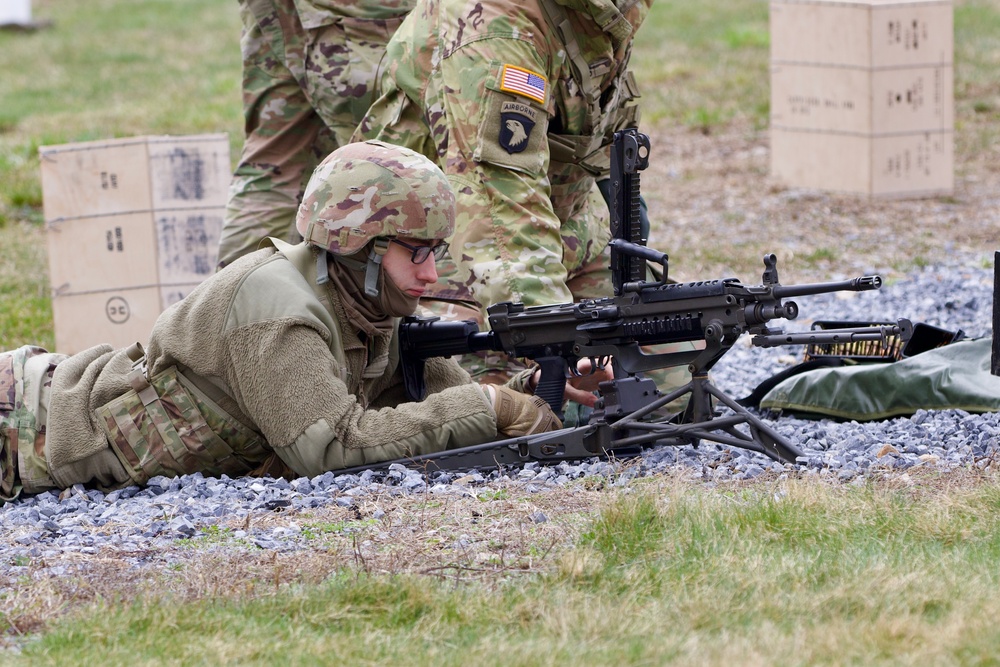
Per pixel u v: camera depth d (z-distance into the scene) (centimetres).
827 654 1231
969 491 1658
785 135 5291
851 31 4956
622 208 1866
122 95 7562
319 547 1583
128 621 1367
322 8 2758
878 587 1370
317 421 1816
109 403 1903
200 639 1324
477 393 1891
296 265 1869
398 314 1892
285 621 1370
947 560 1448
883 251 4294
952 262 4088
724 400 1839
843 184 5109
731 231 4678
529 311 1925
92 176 3266
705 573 1430
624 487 1730
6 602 1445
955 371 2247
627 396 1862
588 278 2481
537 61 2112
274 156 3020
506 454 1872
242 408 1862
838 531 1537
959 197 5041
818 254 4247
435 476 1859
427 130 2261
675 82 7556
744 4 10062
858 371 2291
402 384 2034
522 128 2083
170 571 1524
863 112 4984
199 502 1777
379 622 1370
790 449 1814
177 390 1884
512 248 2061
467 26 2109
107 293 3297
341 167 1820
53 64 8762
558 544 1546
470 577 1469
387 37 2778
